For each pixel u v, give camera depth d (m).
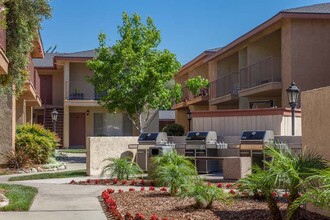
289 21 21.16
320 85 21.06
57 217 8.06
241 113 16.17
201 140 15.56
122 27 25.12
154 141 16.28
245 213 7.46
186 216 7.48
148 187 11.91
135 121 27.19
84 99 36.97
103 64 24.53
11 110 18.55
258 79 25.09
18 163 18.00
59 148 36.25
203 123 17.20
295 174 6.35
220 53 28.97
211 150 15.73
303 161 6.85
